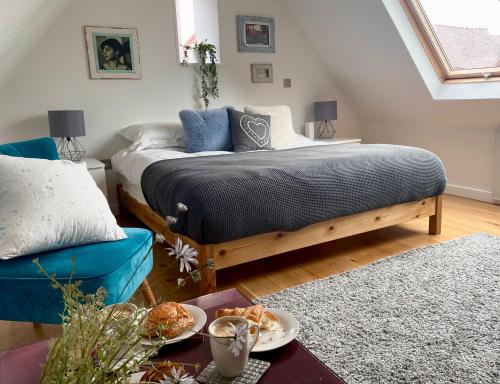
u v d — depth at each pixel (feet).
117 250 5.71
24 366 3.49
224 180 7.36
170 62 13.91
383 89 15.35
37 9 8.27
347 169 8.48
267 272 8.54
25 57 11.88
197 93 14.46
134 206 11.68
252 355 3.48
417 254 8.86
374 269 8.20
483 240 9.60
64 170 6.33
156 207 8.79
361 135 18.16
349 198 8.29
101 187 11.73
